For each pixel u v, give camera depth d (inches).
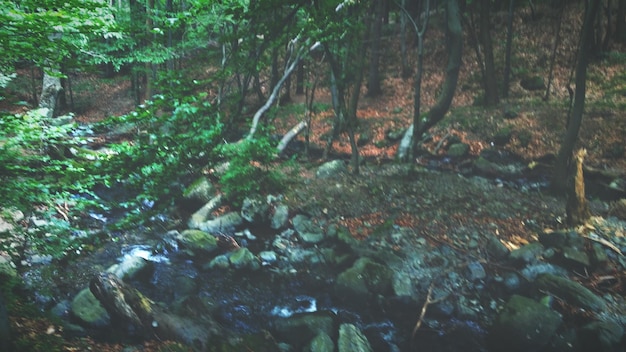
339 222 379.9
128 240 356.2
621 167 462.0
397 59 876.6
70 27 190.1
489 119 606.9
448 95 477.1
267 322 268.2
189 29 415.5
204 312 245.0
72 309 244.8
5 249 254.4
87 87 895.1
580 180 350.6
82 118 755.4
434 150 559.5
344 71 455.8
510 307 258.4
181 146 196.7
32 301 257.4
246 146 339.0
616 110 556.1
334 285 302.2
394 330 263.3
